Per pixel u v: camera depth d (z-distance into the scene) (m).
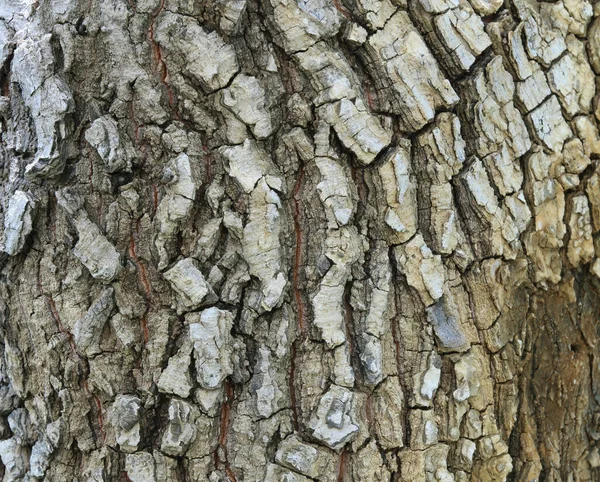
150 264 1.33
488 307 1.37
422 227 1.36
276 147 1.34
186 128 1.33
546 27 1.40
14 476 1.36
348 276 1.34
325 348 1.33
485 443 1.37
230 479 1.33
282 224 1.33
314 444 1.33
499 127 1.37
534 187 1.39
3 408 1.37
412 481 1.34
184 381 1.32
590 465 1.45
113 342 1.33
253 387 1.33
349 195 1.33
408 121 1.34
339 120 1.33
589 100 1.42
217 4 1.32
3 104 1.35
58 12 1.33
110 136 1.32
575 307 1.44
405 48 1.34
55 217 1.34
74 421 1.34
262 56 1.33
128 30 1.33
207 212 1.33
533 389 1.42
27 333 1.35
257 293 1.32
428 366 1.35
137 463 1.32
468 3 1.36
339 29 1.34
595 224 1.43
